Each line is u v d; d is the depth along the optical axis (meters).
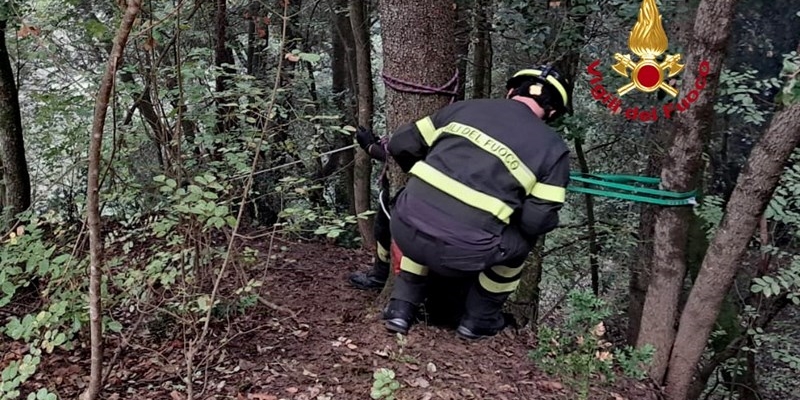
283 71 6.13
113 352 3.46
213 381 3.16
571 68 6.14
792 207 5.46
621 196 4.00
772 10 8.22
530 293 6.14
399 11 3.43
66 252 3.77
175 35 3.46
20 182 4.55
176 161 3.51
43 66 5.14
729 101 5.92
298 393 3.05
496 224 2.92
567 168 2.98
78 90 3.86
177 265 3.90
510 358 3.59
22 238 3.21
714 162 8.25
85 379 3.23
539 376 3.47
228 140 4.02
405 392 3.10
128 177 3.80
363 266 5.07
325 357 3.38
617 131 7.35
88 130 3.82
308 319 3.83
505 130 2.96
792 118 3.44
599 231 7.20
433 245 2.95
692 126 3.78
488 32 6.47
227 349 3.46
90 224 2.39
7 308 3.99
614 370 4.03
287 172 6.09
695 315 3.94
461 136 2.99
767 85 4.85
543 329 3.76
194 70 3.88
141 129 3.86
